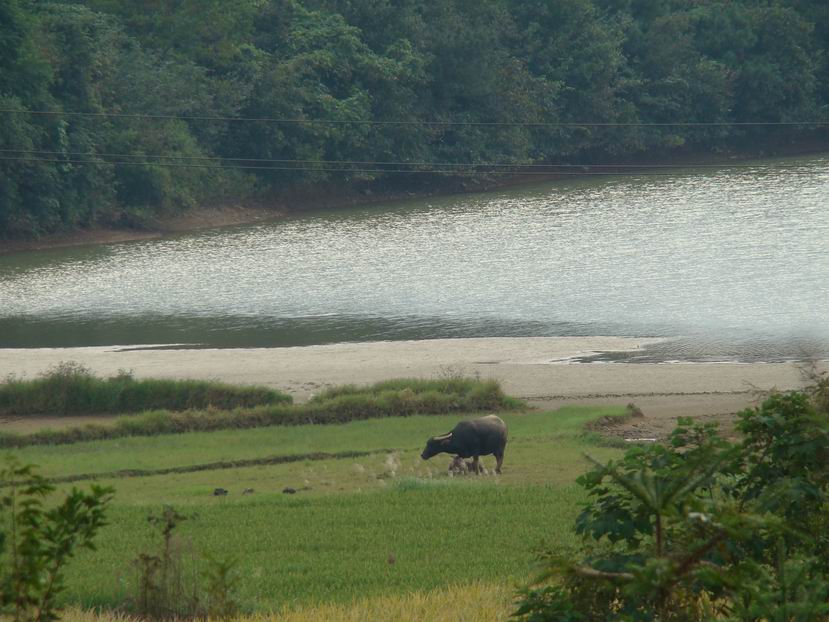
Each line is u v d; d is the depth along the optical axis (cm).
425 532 5353
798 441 2706
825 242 18738
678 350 12538
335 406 9725
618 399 10281
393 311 15325
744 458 2805
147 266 19900
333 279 17862
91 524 2344
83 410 10262
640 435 8556
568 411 9538
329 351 13075
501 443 7212
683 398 10181
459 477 7081
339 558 4856
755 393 3356
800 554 2497
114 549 5034
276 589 4266
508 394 10712
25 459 8138
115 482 7381
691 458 2281
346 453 8212
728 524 1989
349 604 3834
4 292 17800
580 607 2155
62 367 10844
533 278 17125
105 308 16312
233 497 6638
